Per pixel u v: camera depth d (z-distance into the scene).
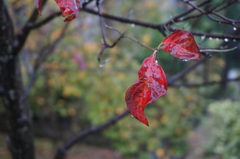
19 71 1.83
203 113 6.77
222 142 4.48
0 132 6.43
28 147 2.01
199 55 0.67
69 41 3.84
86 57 4.08
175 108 5.17
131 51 4.42
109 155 6.48
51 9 3.29
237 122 4.37
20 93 1.86
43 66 3.89
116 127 4.53
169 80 2.30
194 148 6.17
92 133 2.41
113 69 4.26
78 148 6.68
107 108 4.13
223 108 4.70
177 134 5.40
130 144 4.69
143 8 4.93
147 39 4.04
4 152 5.50
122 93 4.22
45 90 4.81
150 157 5.29
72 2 0.61
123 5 4.56
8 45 1.65
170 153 5.57
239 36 0.86
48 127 6.27
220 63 5.66
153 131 5.14
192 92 5.50
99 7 1.29
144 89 0.63
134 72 4.47
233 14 2.59
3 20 1.58
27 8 3.05
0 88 1.80
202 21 3.33
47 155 5.73
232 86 7.46
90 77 4.05
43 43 3.85
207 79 5.81
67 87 4.16
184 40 0.68
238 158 4.17
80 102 5.44
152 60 0.66
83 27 3.81
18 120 1.91
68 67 3.92
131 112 0.63
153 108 5.15
